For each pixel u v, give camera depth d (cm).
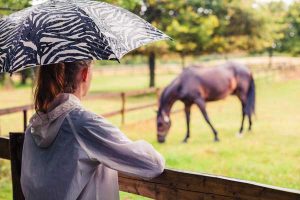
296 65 3916
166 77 3747
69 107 143
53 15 148
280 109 1567
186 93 1005
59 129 141
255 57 6059
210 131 1155
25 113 705
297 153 834
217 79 1059
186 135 1008
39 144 145
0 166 648
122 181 193
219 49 2634
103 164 139
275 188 141
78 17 146
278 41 3981
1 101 1952
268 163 754
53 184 140
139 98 2233
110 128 141
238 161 775
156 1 2316
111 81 3438
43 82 146
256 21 2692
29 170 149
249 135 1063
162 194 178
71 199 137
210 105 1816
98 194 144
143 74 4216
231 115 1467
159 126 984
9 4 512
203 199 164
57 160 140
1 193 507
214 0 2636
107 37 142
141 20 165
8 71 138
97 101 1962
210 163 762
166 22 2319
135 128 1194
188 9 2417
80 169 138
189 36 2378
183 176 168
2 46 148
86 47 138
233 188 154
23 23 150
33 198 147
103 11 156
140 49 2289
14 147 217
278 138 1007
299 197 135
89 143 139
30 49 140
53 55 137
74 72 147
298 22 3731
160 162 143
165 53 2492
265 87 2486
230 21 2719
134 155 139
